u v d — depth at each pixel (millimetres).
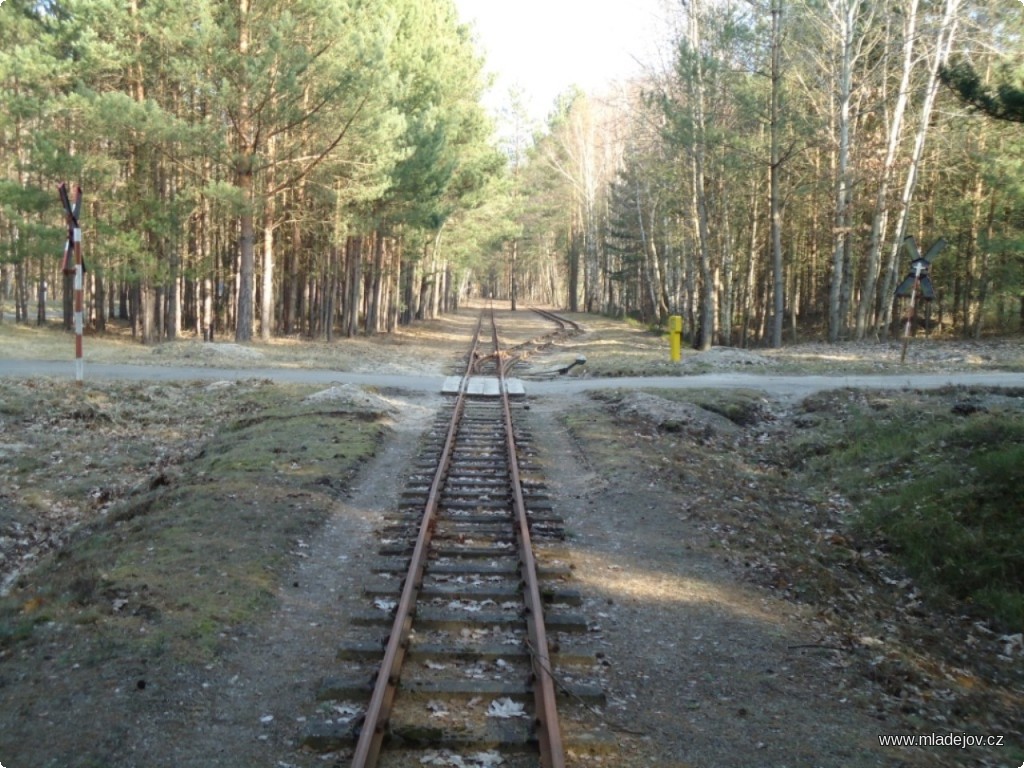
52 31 29359
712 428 16969
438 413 17984
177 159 27531
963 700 6328
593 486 12000
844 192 33375
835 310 34062
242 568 8016
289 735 5180
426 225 37625
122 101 23828
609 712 5562
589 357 30969
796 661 6543
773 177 32250
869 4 33438
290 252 38594
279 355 27531
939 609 9250
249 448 13492
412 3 35688
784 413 18688
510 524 9867
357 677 5906
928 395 18188
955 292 40500
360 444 14016
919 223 39188
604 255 71250
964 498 11164
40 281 38094
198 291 39000
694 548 9234
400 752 5004
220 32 24547
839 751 5227
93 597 7125
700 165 33594
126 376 21125
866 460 14180
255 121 27391
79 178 27969
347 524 10016
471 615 7023
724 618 7328
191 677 5848
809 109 38188
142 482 13047
